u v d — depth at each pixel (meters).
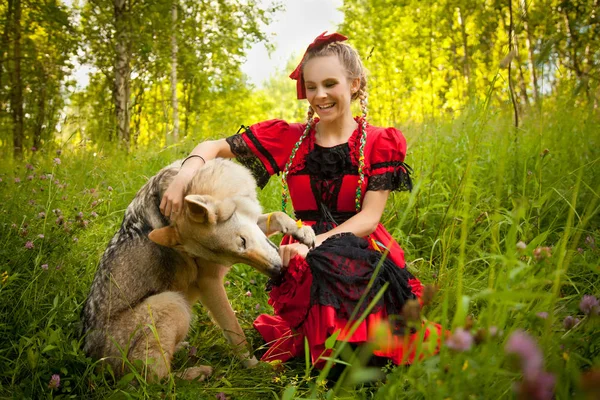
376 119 18.56
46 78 12.57
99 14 13.90
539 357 1.32
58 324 3.33
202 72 18.45
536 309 2.13
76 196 5.10
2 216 4.29
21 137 11.45
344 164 3.36
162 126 18.88
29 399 2.62
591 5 7.81
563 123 6.29
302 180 3.46
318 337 2.89
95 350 3.04
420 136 6.95
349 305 2.86
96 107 16.12
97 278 3.29
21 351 2.82
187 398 2.74
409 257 4.44
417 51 17.88
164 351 2.96
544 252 2.20
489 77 10.46
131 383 2.86
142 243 3.29
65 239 3.97
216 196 2.97
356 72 3.41
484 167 5.55
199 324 3.77
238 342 3.34
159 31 15.09
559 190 4.57
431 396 1.80
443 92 17.64
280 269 3.00
